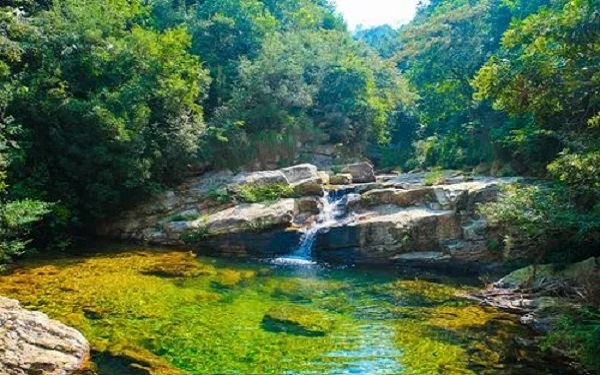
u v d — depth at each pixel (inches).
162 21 1412.4
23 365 320.5
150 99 961.5
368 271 730.2
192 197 950.4
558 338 399.9
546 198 530.9
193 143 1002.1
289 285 625.6
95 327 419.5
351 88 1477.6
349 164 1273.4
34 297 489.7
